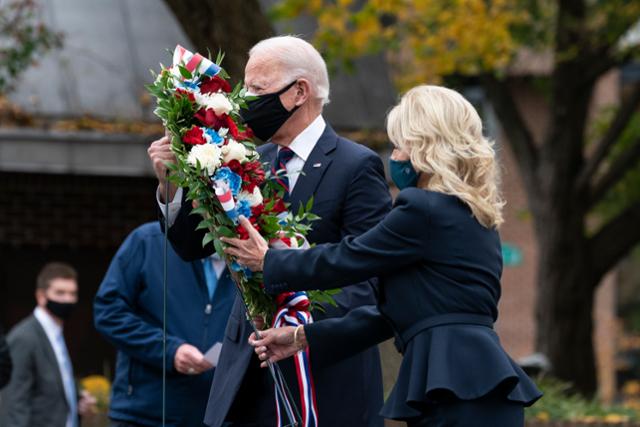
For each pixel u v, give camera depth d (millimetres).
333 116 19062
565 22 22172
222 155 7305
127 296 10109
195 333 9922
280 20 19125
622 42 23016
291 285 7062
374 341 7445
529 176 23875
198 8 12602
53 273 12727
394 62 22953
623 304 43750
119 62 18891
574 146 23375
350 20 18578
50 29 18625
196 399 9812
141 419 9930
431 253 6793
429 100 6957
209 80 7477
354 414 7863
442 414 6664
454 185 6820
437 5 20562
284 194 7840
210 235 7328
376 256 6824
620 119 23141
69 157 17281
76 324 19000
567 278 23328
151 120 17969
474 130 6941
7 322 18812
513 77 29703
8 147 17125
